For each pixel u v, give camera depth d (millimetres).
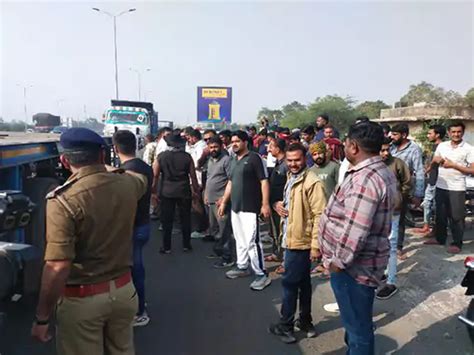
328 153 5215
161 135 9055
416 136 15680
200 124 26875
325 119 8258
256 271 4883
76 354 2256
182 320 4102
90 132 2262
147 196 3799
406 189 4676
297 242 3535
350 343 2791
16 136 5402
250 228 4918
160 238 7012
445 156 5910
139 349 3557
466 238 6801
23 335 3496
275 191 5812
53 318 3641
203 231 7152
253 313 4266
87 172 2219
